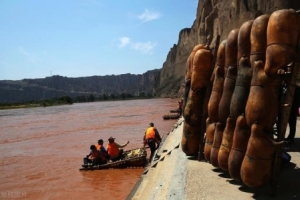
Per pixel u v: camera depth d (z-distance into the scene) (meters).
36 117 59.53
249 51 6.00
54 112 75.00
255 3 72.50
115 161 14.51
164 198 6.79
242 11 74.81
